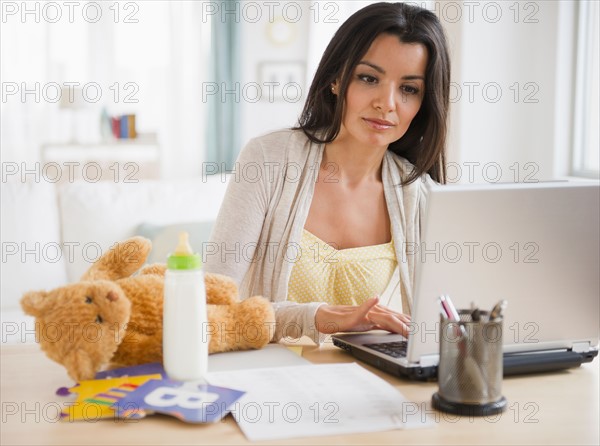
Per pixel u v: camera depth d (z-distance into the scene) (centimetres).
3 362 130
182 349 113
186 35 560
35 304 111
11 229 268
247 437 96
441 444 96
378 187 186
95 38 539
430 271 114
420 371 119
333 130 173
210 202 290
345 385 115
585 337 128
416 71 166
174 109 564
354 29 165
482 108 350
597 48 342
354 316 144
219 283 135
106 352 112
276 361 129
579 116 346
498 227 115
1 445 94
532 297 122
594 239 122
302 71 570
